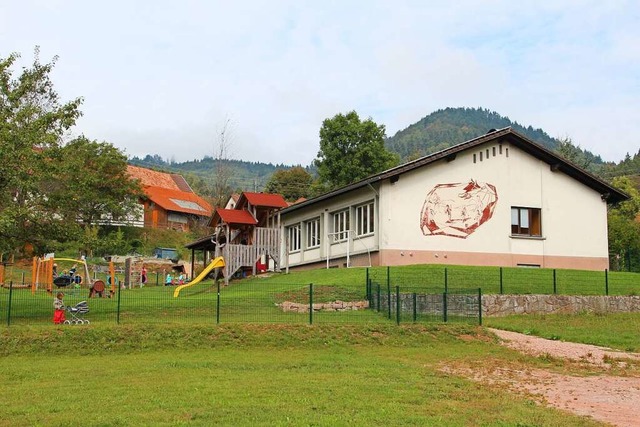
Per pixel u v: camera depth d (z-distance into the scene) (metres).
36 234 26.17
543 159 38.97
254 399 13.16
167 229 83.25
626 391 15.23
